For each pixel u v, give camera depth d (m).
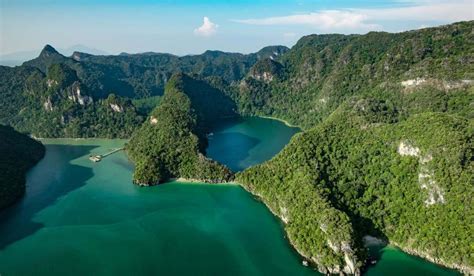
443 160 154.62
